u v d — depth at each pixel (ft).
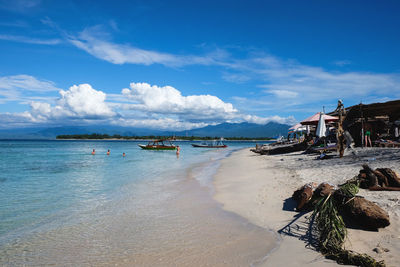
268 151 109.81
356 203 17.85
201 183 44.06
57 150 193.57
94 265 15.64
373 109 65.16
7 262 16.38
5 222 24.35
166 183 44.73
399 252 14.23
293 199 26.02
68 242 19.35
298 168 49.03
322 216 16.85
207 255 16.20
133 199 32.91
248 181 41.60
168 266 15.03
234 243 17.88
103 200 32.68
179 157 118.32
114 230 21.62
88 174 57.77
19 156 123.95
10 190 39.78
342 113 53.11
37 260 16.57
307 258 14.96
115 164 82.48
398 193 23.47
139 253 17.01
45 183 46.03
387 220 16.47
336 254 14.61
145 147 191.72
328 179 33.99
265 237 18.54
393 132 73.00
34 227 22.90
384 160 42.14
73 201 32.32
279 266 14.24
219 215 24.68
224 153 155.43
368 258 13.38
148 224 22.86
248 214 24.21
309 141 98.78
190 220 23.57
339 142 53.11
